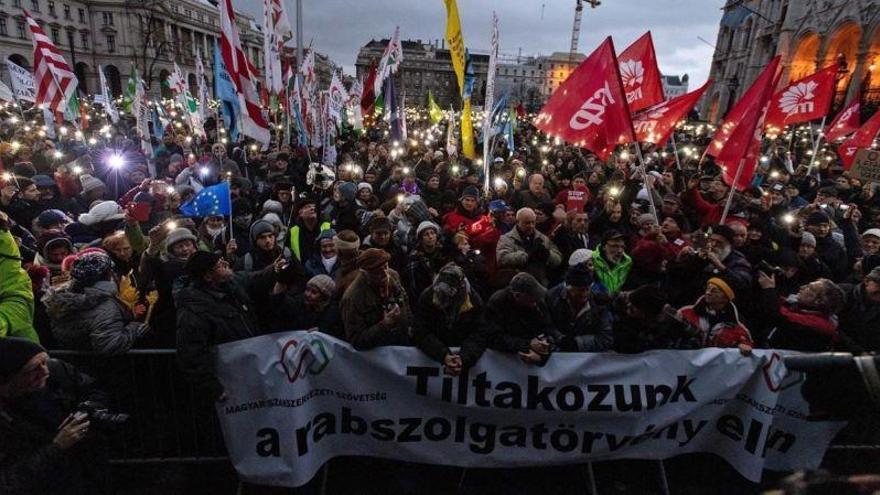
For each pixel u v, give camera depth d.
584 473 3.58
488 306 3.40
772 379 3.35
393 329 3.39
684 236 5.57
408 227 5.42
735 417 3.44
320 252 4.61
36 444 2.27
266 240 4.28
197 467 3.51
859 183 8.90
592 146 5.09
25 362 2.15
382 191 8.09
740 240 4.98
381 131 21.70
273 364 3.10
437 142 17.48
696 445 3.50
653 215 4.90
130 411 3.34
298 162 10.64
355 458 3.67
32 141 10.16
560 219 5.88
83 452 2.54
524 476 3.63
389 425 3.35
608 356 3.30
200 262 2.96
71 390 2.61
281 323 3.43
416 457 3.42
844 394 1.42
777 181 9.60
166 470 3.46
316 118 11.78
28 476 2.16
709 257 4.22
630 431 3.38
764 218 5.87
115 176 7.83
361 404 3.30
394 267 4.88
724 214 5.09
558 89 5.25
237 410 3.09
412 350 3.24
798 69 38.41
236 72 5.98
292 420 3.14
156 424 3.41
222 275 3.05
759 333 3.89
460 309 3.26
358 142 15.97
